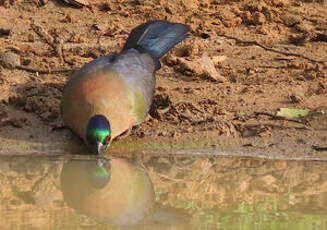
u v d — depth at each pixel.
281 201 8.98
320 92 14.76
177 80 15.15
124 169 10.50
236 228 7.68
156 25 14.34
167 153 11.52
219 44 17.69
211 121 12.90
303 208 8.66
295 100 14.06
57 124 12.38
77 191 9.23
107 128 10.78
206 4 20.38
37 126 12.37
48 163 10.70
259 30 18.97
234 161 11.23
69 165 10.62
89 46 16.20
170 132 12.45
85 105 10.98
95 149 10.77
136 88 11.62
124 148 11.64
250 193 9.38
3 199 8.72
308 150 11.94
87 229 7.48
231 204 8.78
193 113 13.25
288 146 12.06
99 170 10.39
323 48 18.09
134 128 12.36
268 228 7.66
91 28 17.81
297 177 10.35
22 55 15.48
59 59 15.40
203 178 10.16
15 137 11.85
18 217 7.87
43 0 19.22
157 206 8.60
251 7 20.33
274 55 17.22
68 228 7.50
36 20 18.16
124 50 13.47
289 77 15.65
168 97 13.35
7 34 16.95
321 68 16.25
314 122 13.06
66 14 18.95
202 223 7.86
